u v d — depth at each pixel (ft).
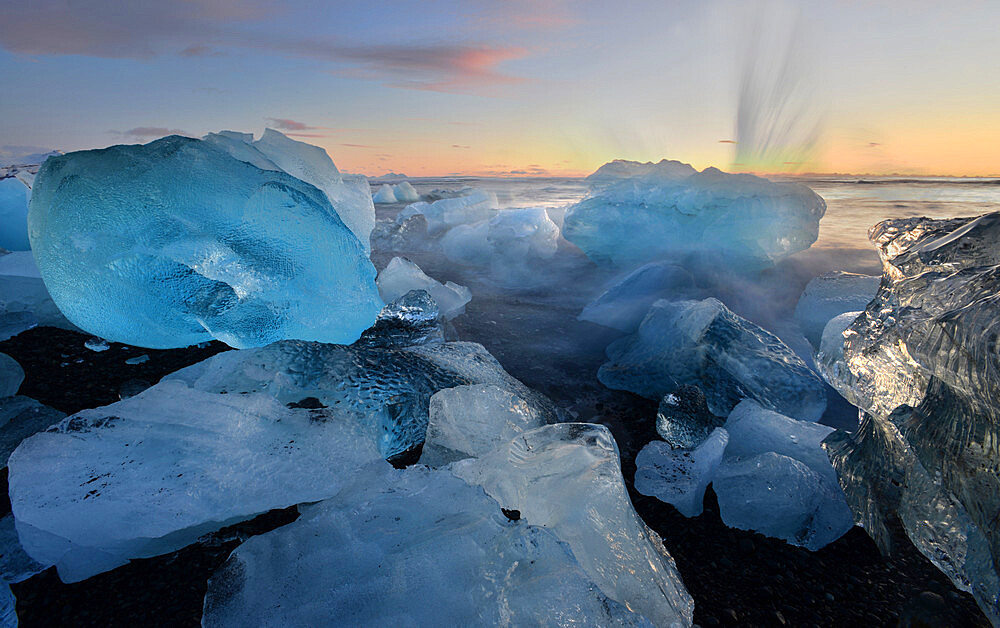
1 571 4.39
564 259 18.26
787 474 5.56
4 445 5.63
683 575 4.80
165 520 4.66
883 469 5.29
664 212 15.65
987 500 4.00
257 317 8.18
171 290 7.79
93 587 4.42
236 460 5.14
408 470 5.09
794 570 4.86
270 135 10.19
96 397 6.94
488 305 13.20
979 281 4.07
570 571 3.69
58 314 9.13
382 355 7.51
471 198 24.38
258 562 3.92
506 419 6.33
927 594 4.54
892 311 4.94
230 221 7.68
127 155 7.49
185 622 4.08
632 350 9.28
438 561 3.74
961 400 4.19
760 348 8.30
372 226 11.08
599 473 4.81
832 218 25.30
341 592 3.55
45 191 7.52
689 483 5.86
